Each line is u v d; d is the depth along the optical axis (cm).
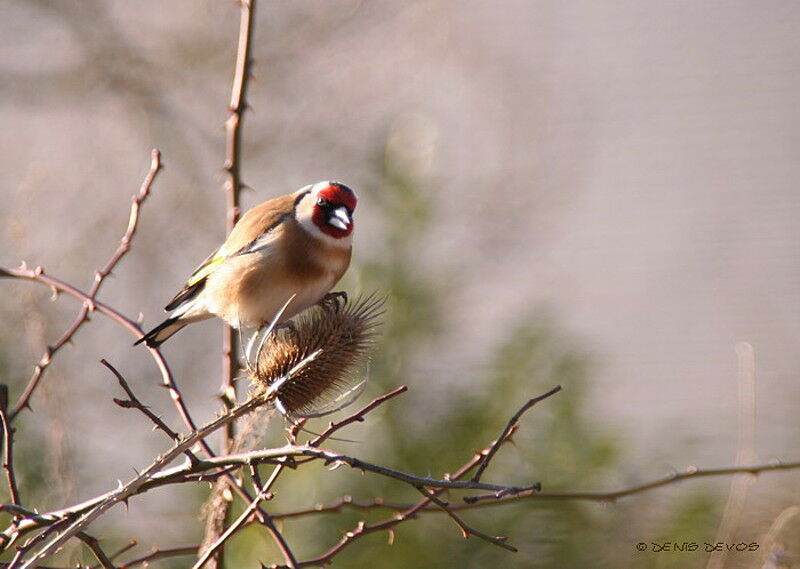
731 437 1243
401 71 1825
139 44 1809
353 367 641
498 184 1689
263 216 825
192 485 1078
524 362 1085
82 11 1773
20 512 565
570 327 1465
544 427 1062
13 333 972
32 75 1786
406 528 1003
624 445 1087
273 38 1823
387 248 1134
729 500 988
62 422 848
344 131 1759
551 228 1711
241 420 670
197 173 1764
